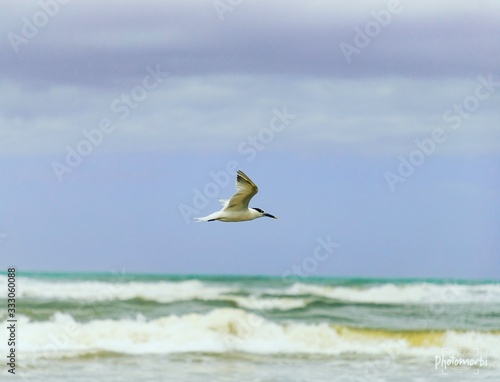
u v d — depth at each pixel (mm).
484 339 44031
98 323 45375
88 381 36719
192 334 44219
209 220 30672
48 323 44969
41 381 36781
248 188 29750
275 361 39906
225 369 38562
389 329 44375
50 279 49312
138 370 38219
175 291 48688
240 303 47812
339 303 48500
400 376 38000
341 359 40656
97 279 49688
